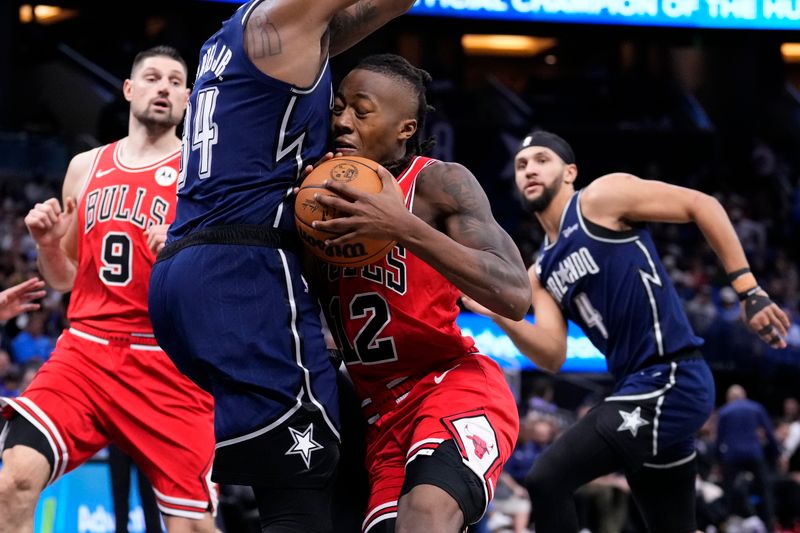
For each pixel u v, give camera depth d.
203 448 5.15
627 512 9.91
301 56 3.37
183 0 21.28
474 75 31.17
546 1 19.95
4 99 22.80
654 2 20.30
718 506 10.88
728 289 18.34
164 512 5.14
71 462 5.00
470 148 23.98
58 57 25.64
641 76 27.83
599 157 25.12
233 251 3.39
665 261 19.80
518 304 3.44
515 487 9.79
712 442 12.38
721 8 20.45
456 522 3.33
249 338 3.38
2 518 4.74
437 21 22.45
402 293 3.60
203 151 3.48
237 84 3.41
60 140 19.59
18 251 16.28
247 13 3.43
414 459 3.47
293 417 3.42
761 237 22.44
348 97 3.64
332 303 3.69
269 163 3.44
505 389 3.78
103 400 5.05
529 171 5.70
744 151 26.52
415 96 3.68
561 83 27.77
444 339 3.67
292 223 3.49
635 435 5.28
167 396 5.11
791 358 16.91
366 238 3.33
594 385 16.69
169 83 5.34
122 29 27.39
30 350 12.00
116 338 5.09
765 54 26.95
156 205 5.24
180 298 3.41
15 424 4.94
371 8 3.88
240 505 8.74
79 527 7.45
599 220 5.52
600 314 5.57
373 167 3.38
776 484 12.12
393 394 3.76
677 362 5.43
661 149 25.36
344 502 4.09
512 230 22.84
